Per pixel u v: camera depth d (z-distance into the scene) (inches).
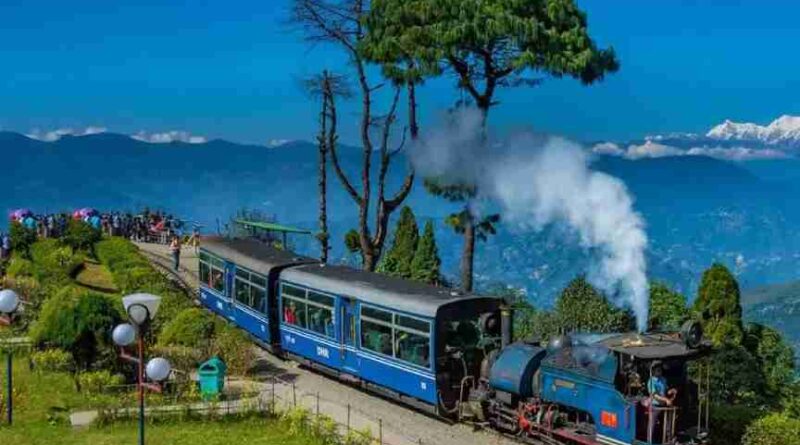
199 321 1217.4
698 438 808.3
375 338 1063.0
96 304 1111.6
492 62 1246.9
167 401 992.2
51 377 1066.1
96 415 947.3
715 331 1121.4
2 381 1043.9
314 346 1175.0
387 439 924.0
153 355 1122.7
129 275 1584.6
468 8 1168.2
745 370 1050.1
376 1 1250.6
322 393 1109.1
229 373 1168.2
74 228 1948.8
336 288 1131.9
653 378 799.1
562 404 876.0
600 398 832.3
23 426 920.9
